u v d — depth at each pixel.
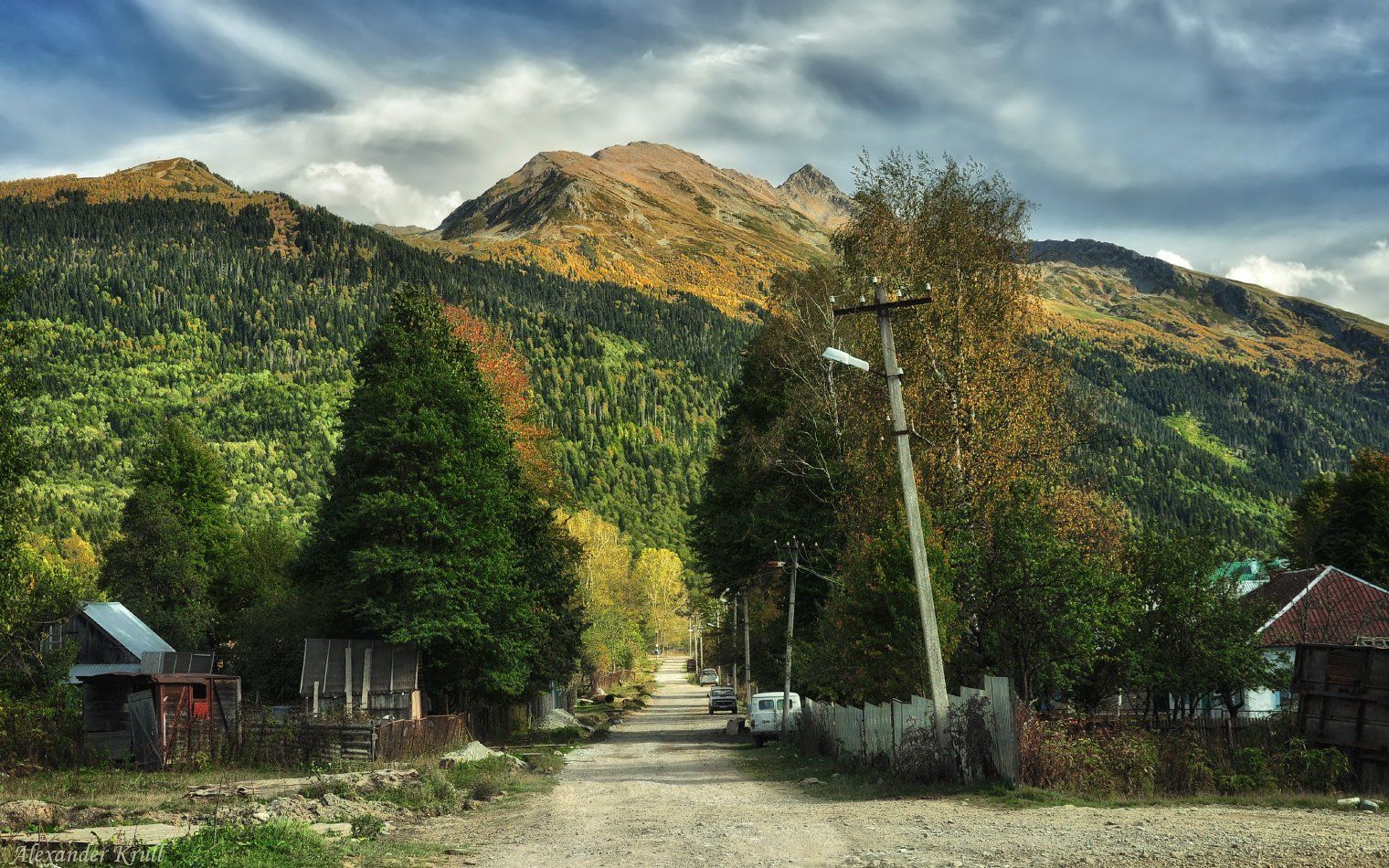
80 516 195.38
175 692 30.03
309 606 41.78
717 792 22.08
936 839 12.59
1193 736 20.33
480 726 45.78
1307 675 20.16
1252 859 10.13
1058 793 17.28
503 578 38.75
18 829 14.43
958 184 35.56
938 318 32.78
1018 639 23.42
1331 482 60.72
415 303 44.56
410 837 15.10
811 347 40.56
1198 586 25.62
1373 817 13.63
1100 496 30.64
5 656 34.72
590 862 12.09
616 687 120.00
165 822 15.19
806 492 43.72
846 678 27.30
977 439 30.33
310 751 27.55
